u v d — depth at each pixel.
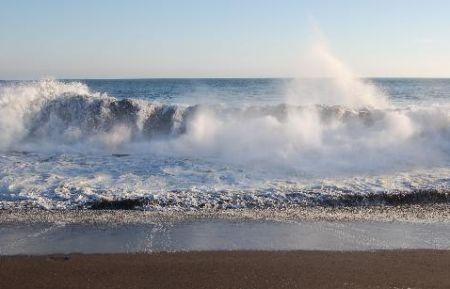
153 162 9.90
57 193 7.67
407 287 4.46
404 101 30.33
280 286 4.46
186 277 4.65
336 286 4.46
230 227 6.34
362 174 8.95
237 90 38.88
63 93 13.29
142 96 31.59
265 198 7.61
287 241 5.79
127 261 5.07
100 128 12.34
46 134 12.16
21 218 6.63
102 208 7.18
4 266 4.90
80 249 5.46
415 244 5.72
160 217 6.77
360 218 6.82
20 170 9.09
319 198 7.62
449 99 32.66
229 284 4.50
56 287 4.42
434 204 7.55
